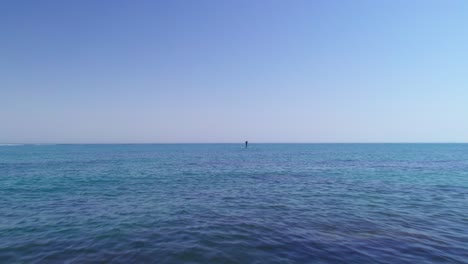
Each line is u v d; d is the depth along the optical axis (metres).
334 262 7.77
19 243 9.30
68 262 7.84
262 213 13.41
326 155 69.25
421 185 22.05
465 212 13.42
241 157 62.53
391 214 13.07
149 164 43.59
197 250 8.66
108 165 41.44
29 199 16.89
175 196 17.91
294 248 8.80
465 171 32.09
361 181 24.50
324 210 13.95
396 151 92.94
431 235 10.02
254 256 8.20
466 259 7.94
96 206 14.96
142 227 11.12
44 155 69.25
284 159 55.12
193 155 71.81
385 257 8.08
